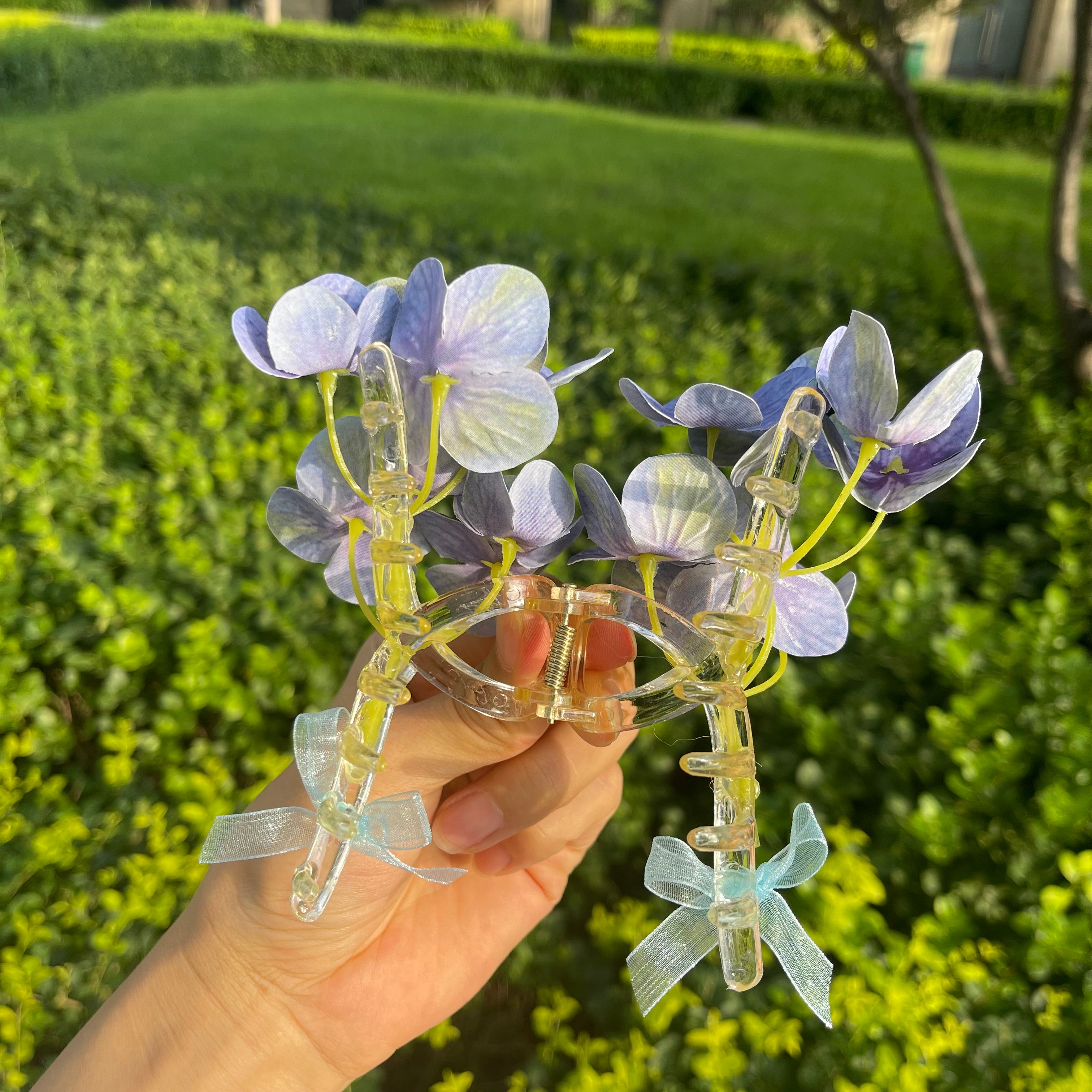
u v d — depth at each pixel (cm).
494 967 25
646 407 14
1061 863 32
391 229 125
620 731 15
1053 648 40
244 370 70
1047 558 55
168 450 56
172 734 43
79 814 43
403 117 294
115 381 68
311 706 44
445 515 14
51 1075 20
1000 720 37
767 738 43
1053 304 94
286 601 46
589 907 45
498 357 13
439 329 13
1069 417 68
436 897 24
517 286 13
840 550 50
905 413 12
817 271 115
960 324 106
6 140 216
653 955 13
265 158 210
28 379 62
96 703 43
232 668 45
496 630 15
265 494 54
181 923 20
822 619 14
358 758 13
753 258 138
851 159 273
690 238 157
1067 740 36
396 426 12
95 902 41
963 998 33
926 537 56
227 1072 20
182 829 39
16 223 107
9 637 45
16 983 36
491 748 19
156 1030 20
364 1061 22
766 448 13
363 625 46
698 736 16
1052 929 31
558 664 15
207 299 86
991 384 84
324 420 63
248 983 20
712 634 13
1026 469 62
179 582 47
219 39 353
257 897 19
